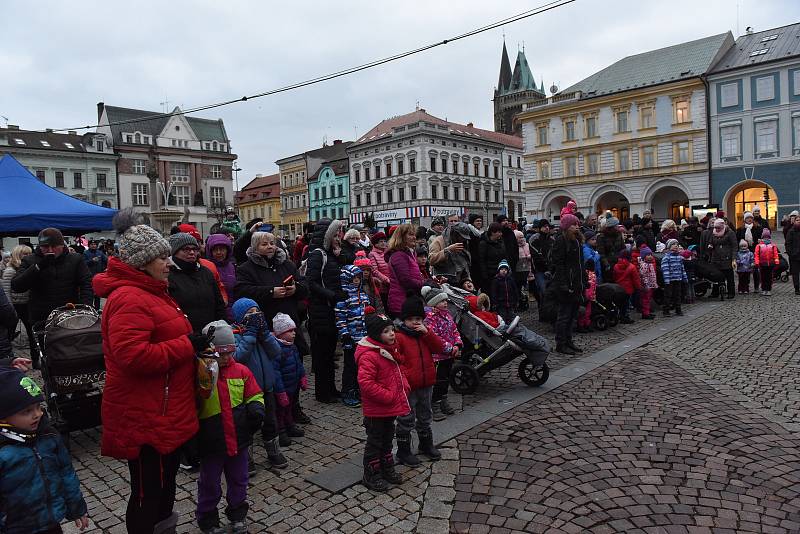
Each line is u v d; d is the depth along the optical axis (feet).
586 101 155.12
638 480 13.75
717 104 134.82
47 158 183.01
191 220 211.41
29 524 8.84
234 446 11.52
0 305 17.53
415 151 203.51
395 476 14.11
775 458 14.73
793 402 18.97
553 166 164.35
